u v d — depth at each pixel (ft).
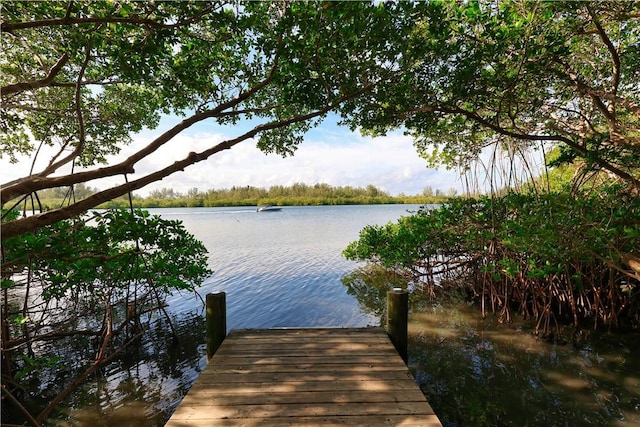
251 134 12.76
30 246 11.11
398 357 12.33
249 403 9.23
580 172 18.86
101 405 14.01
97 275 17.81
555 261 19.34
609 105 17.65
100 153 22.93
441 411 12.84
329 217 143.43
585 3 12.25
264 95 17.72
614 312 20.07
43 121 19.11
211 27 12.64
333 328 15.71
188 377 16.38
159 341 20.70
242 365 11.67
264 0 11.47
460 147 24.00
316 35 11.48
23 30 12.42
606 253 14.34
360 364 11.71
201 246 26.17
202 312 26.50
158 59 11.89
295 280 36.45
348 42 11.91
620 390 13.85
